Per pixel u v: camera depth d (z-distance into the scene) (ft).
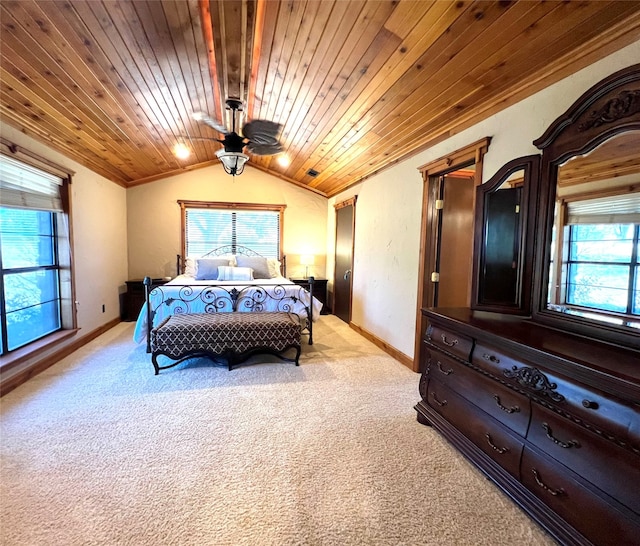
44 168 10.71
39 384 9.66
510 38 5.88
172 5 6.31
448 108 8.52
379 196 14.02
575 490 4.37
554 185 6.21
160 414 8.11
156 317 12.87
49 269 11.80
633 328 4.91
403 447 6.95
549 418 4.81
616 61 5.43
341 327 17.33
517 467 5.26
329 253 20.94
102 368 11.00
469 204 11.34
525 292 6.90
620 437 3.90
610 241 5.30
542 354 4.80
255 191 20.20
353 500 5.47
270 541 4.67
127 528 4.83
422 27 6.15
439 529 4.93
